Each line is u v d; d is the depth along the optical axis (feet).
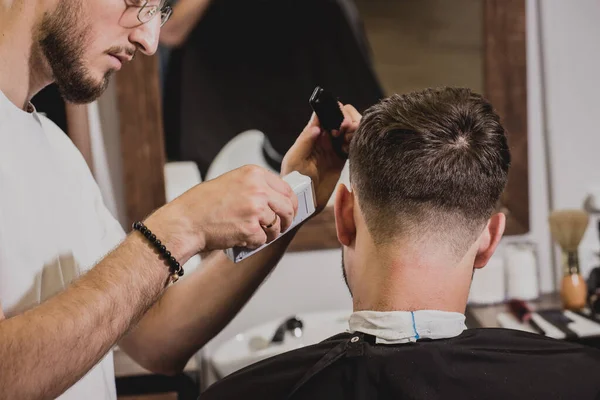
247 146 6.18
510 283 6.52
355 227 3.05
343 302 6.72
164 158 6.13
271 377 2.94
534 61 6.49
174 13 5.84
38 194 3.32
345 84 6.15
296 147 3.60
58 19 3.02
